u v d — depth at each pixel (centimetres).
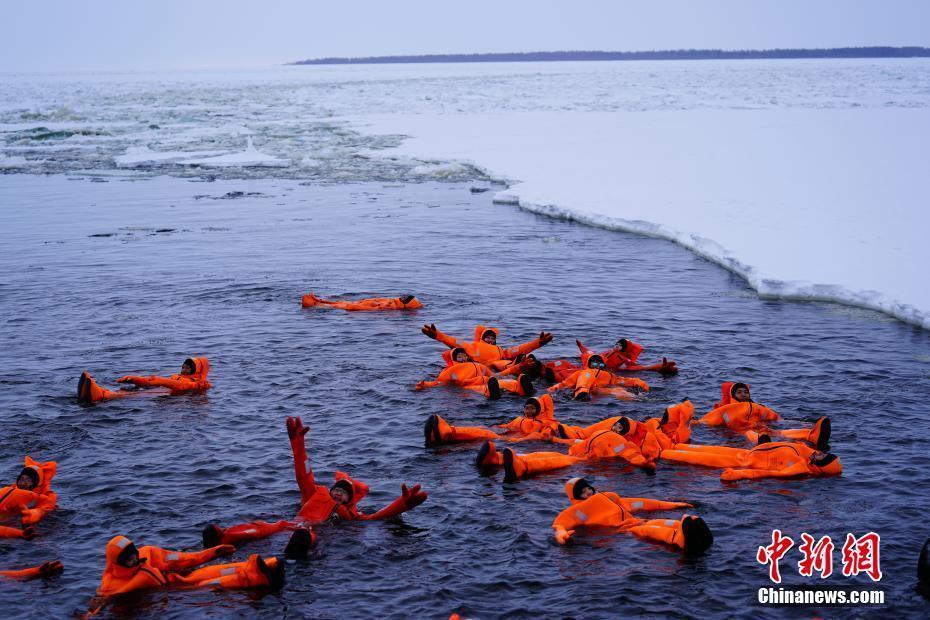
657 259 1989
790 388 1153
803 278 1661
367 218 2603
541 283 1764
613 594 690
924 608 671
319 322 1476
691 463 930
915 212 2180
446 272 1867
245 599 692
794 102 6162
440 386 1166
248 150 4475
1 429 1011
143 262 1981
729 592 693
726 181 2766
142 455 947
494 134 4581
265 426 1030
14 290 1706
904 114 4816
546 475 909
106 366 1245
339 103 7588
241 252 2097
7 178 3603
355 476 902
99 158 4278
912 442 975
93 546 766
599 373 1145
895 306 1484
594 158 3497
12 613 667
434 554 754
